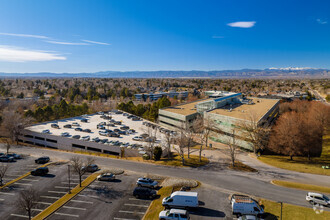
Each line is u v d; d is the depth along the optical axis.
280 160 63.34
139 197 40.62
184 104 127.50
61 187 44.94
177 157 66.50
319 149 73.38
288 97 162.62
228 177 49.91
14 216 35.16
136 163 60.53
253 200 35.53
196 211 35.41
